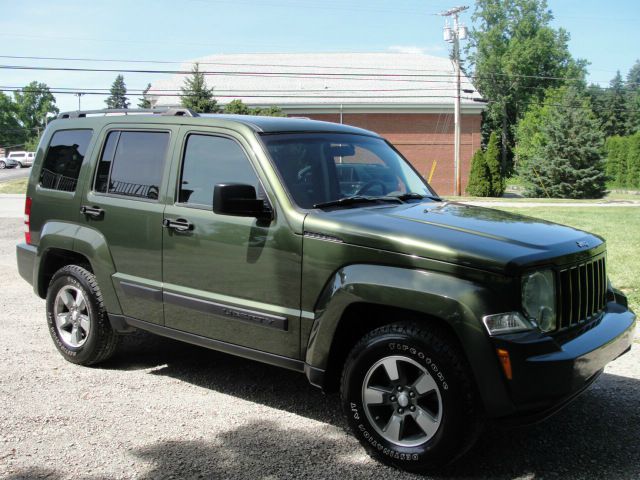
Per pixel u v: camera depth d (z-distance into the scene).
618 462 3.56
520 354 3.12
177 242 4.40
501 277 3.21
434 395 3.38
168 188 4.53
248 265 4.03
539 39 66.88
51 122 5.69
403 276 3.40
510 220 4.06
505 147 68.19
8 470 3.42
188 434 3.92
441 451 3.30
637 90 85.81
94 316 5.02
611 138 55.28
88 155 5.16
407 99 42.47
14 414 4.20
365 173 4.62
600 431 3.97
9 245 12.39
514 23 68.00
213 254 4.20
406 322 3.47
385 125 41.91
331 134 4.68
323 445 3.78
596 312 3.90
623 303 4.22
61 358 5.42
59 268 5.61
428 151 42.38
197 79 36.84
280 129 4.36
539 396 3.15
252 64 46.62
